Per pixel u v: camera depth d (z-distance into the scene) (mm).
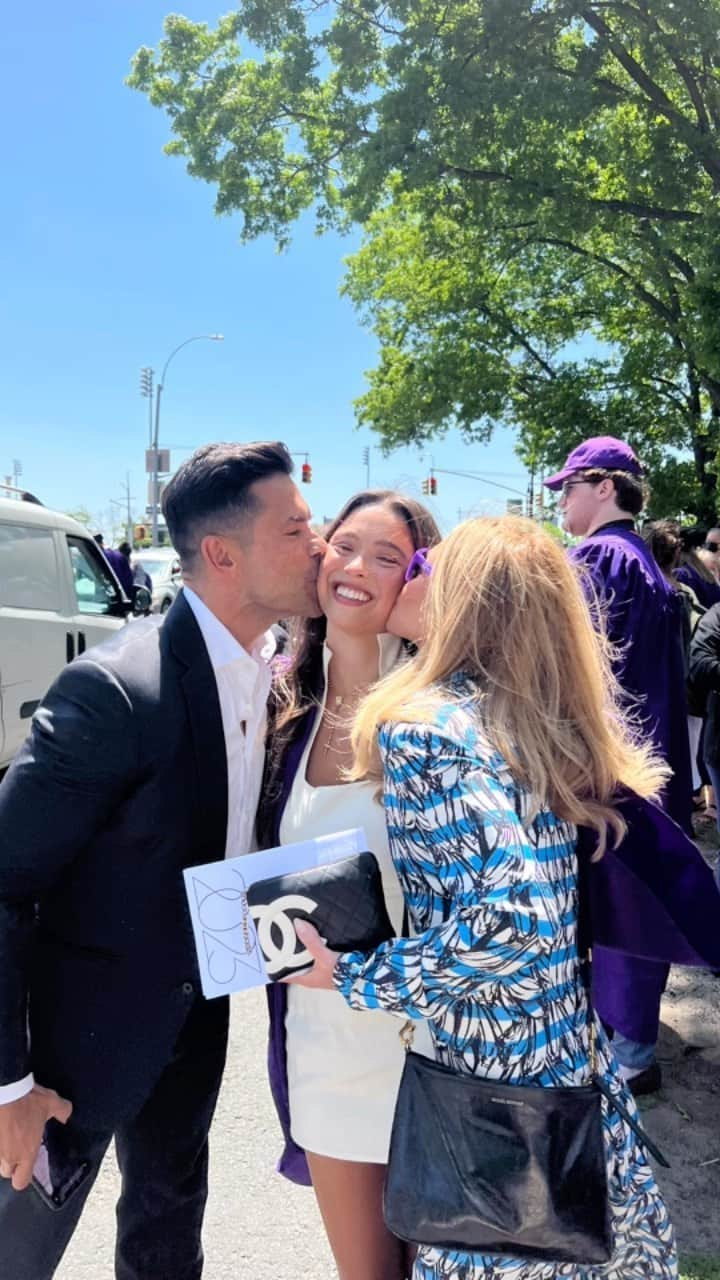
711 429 15445
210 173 13172
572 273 16281
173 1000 1537
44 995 1556
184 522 1527
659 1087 2842
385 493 1671
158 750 1440
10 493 5973
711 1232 2221
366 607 1595
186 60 12750
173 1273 1809
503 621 1296
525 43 10734
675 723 2887
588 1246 1218
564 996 1292
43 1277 1569
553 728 1272
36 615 5496
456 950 1157
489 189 11859
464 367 16438
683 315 14141
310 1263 2201
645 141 11633
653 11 10328
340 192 12781
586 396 16250
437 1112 1253
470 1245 1233
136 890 1496
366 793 1557
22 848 1396
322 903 1355
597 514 3039
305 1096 1575
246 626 1610
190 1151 1769
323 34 11375
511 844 1166
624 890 1369
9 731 5184
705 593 5680
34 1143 1453
